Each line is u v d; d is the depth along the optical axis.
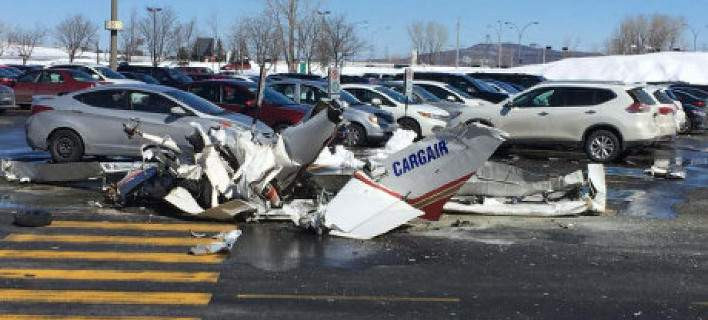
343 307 6.19
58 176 11.77
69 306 6.09
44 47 88.50
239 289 6.62
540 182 10.47
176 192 9.59
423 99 22.81
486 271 7.34
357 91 21.25
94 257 7.61
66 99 14.09
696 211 10.73
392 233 8.92
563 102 17.39
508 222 9.68
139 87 13.94
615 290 6.80
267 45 51.78
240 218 9.41
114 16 31.06
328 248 8.12
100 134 13.71
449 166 9.17
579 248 8.35
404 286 6.79
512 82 37.12
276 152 9.70
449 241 8.56
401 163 9.16
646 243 8.66
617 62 81.19
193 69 47.47
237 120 13.62
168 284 6.74
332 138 9.73
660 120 17.05
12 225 8.97
